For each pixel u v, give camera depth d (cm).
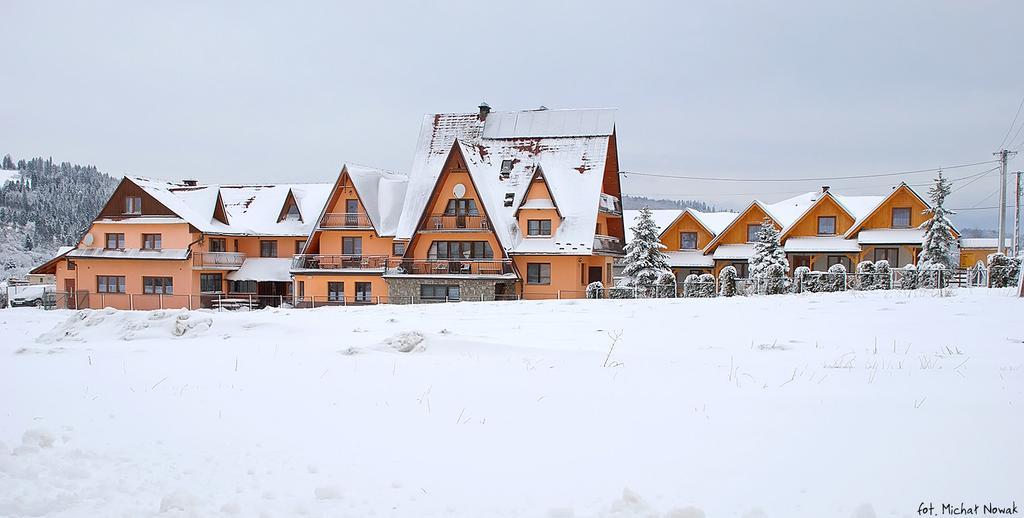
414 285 4391
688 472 623
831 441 694
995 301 2136
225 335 1761
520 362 1244
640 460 659
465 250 4453
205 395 965
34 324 2402
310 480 625
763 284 4041
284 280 5034
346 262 4666
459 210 4459
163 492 603
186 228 4856
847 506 542
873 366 1168
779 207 5531
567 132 4797
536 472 636
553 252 4253
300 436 756
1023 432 703
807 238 4856
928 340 1491
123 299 4969
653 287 4134
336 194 4784
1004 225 4875
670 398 910
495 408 871
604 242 4584
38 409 880
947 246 4247
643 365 1191
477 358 1295
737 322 1906
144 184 5000
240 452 702
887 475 599
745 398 899
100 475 641
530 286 4372
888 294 2608
